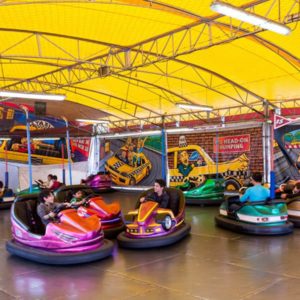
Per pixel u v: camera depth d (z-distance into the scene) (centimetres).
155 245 539
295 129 1070
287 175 1087
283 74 891
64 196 727
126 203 1105
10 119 1448
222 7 452
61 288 388
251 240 581
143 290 374
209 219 781
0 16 650
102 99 1299
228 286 378
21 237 514
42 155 1547
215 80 998
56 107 1427
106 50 860
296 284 379
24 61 915
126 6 612
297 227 676
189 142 1348
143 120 1482
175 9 614
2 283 408
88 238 482
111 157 1617
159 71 979
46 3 579
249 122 1170
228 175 1237
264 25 510
